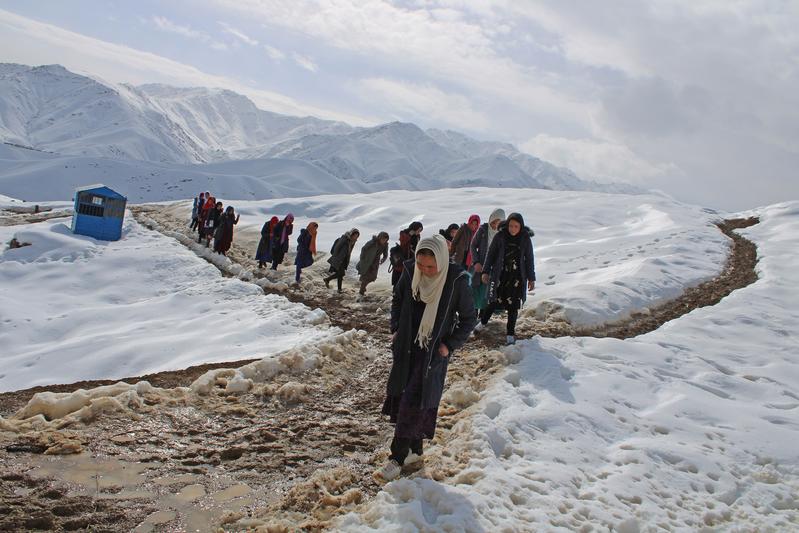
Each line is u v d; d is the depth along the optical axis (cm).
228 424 528
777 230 2247
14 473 379
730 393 719
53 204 4812
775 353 902
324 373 721
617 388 680
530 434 517
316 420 566
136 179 18212
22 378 907
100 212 2528
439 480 426
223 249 2078
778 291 1327
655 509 412
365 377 754
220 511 369
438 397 431
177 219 3372
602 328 1050
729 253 1891
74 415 488
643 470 469
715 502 440
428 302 419
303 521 359
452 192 4653
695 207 3556
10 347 1187
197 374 741
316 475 425
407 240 1166
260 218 3362
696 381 742
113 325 1259
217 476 421
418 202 3847
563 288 1318
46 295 1642
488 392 619
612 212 3183
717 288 1425
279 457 467
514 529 350
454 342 420
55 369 938
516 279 847
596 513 390
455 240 1008
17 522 322
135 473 408
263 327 1063
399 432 429
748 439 566
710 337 991
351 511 374
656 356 830
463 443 481
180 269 1892
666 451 513
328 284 1531
